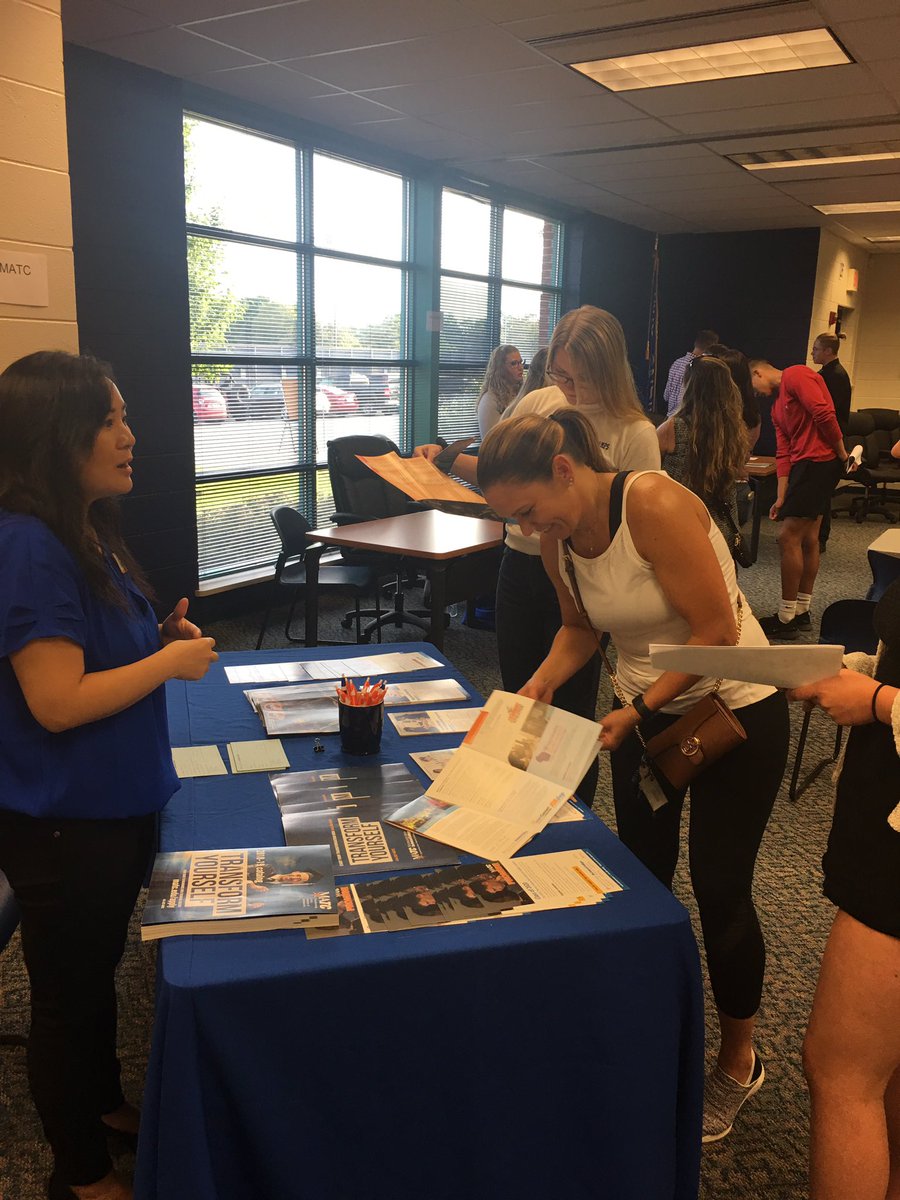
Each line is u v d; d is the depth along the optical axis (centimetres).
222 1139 112
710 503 292
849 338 1194
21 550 123
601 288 927
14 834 133
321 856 135
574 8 375
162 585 503
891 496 1110
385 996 114
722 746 151
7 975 219
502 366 513
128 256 454
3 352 238
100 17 383
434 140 600
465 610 554
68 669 125
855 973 121
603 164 670
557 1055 122
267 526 588
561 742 163
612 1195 128
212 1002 108
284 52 429
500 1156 124
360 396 651
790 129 571
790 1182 167
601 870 136
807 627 533
